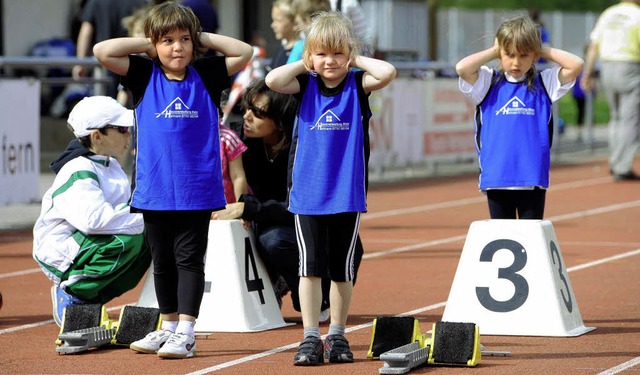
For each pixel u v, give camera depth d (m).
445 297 21.84
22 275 24.73
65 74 47.66
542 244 18.19
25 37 56.12
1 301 18.98
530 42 18.62
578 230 31.23
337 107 16.11
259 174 19.75
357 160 16.05
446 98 48.03
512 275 18.19
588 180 44.69
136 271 18.83
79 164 18.62
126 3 35.81
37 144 33.22
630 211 35.41
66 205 18.38
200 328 18.83
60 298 18.86
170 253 16.80
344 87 16.19
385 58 47.59
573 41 114.12
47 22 57.50
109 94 36.03
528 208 19.30
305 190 16.08
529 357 16.38
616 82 42.84
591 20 115.62
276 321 19.33
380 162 44.38
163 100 16.34
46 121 46.94
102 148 18.78
